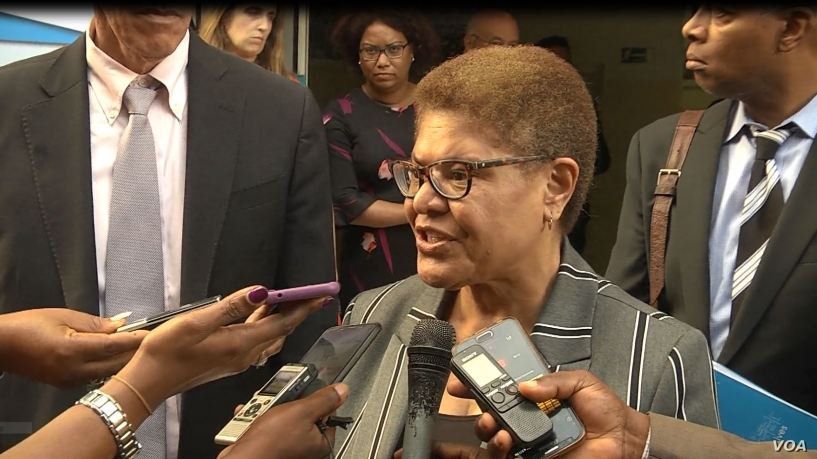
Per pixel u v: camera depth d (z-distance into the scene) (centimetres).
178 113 169
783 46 160
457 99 112
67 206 159
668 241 180
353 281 257
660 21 270
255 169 169
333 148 254
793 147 168
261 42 239
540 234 120
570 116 117
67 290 157
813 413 162
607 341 119
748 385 138
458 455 103
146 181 163
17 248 158
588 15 271
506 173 112
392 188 253
